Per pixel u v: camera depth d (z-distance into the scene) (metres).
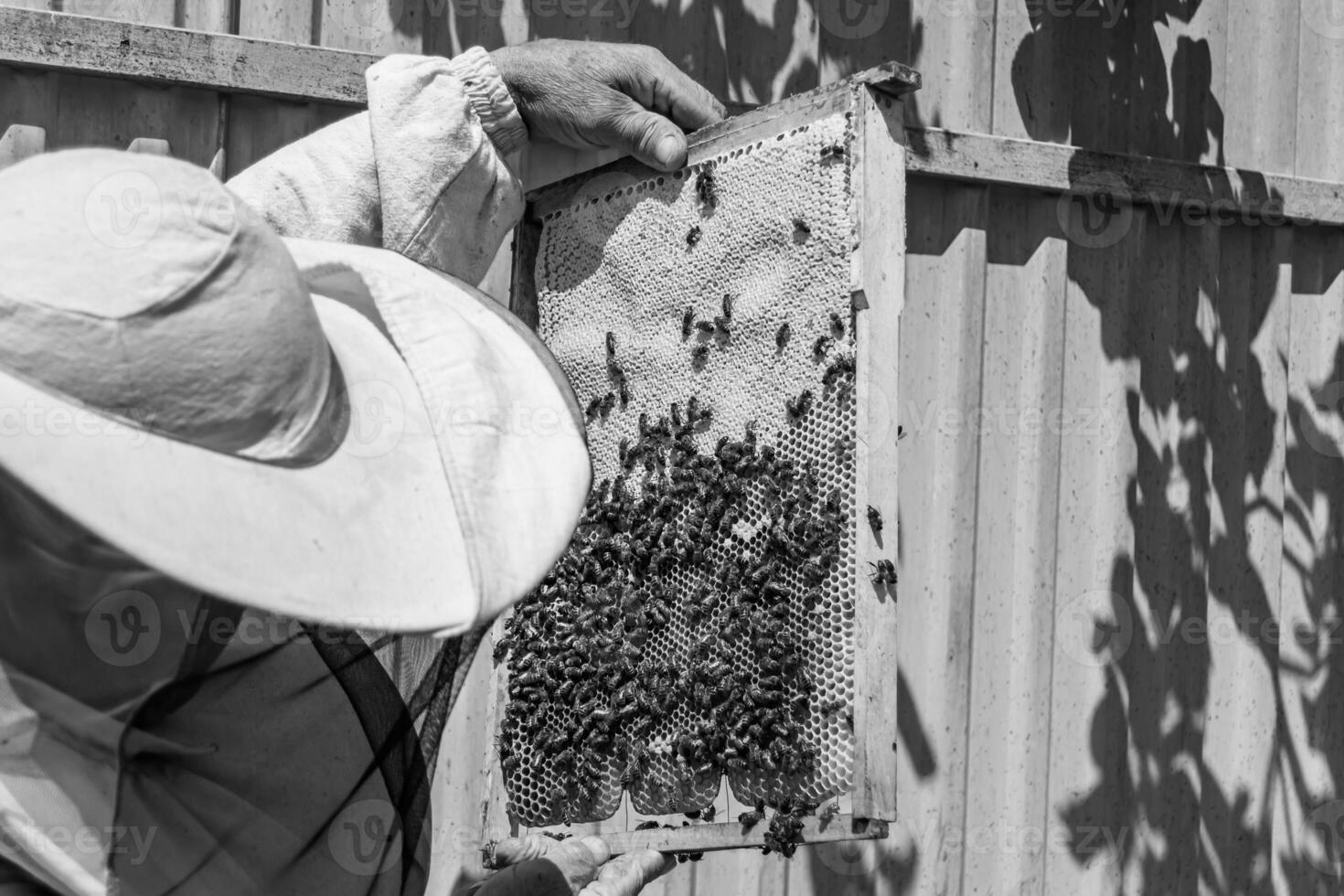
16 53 3.04
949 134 3.70
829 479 2.08
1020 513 3.86
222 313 1.21
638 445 2.45
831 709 2.01
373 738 1.67
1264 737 4.16
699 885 3.44
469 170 2.43
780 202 2.21
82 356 1.16
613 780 2.39
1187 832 4.03
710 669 2.20
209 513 1.21
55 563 1.39
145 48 3.12
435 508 1.42
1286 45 4.28
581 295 2.67
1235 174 4.10
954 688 3.73
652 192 2.51
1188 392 4.12
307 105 3.33
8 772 1.31
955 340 3.79
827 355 2.10
